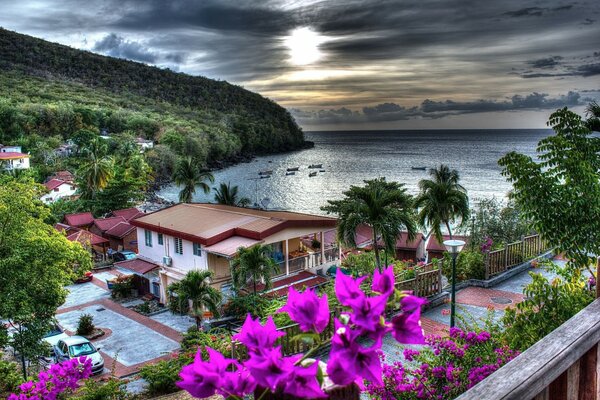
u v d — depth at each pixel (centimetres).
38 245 1995
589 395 256
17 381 1473
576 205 761
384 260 2561
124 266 3362
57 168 9344
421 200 3369
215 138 15688
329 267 3075
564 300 720
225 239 2892
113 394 1300
